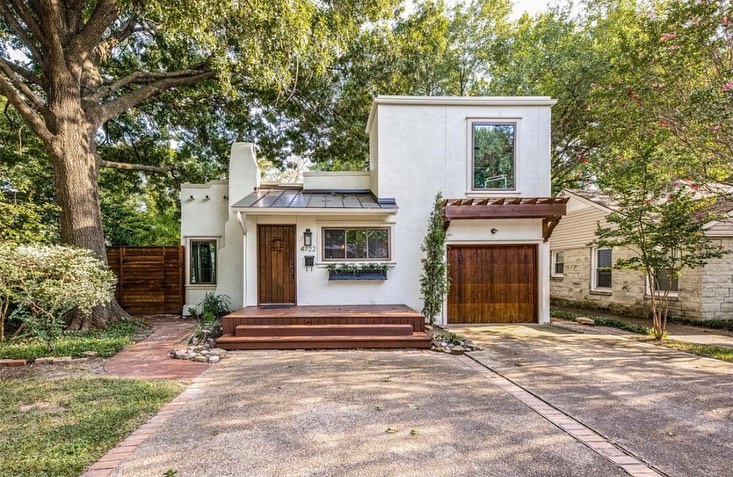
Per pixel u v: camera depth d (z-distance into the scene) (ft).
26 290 22.18
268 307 30.27
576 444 11.23
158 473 9.58
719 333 28.91
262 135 49.57
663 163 28.68
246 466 9.93
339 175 36.91
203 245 38.09
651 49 29.63
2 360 19.92
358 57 41.04
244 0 23.24
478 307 32.55
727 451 10.86
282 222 31.58
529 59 48.29
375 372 18.67
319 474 9.58
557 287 48.91
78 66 29.12
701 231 26.81
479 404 14.40
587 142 47.78
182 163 50.16
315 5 30.66
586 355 21.93
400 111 32.37
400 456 10.47
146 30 36.52
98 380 17.03
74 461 9.98
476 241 32.17
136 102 35.37
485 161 32.81
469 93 59.36
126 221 57.00
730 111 23.43
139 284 37.01
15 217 28.50
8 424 12.32
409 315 25.59
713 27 26.30
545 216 30.86
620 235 28.09
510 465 10.03
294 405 14.21
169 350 22.90
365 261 32.07
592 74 43.21
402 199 32.22
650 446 11.14
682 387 16.37
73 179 28.66
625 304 38.73
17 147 39.91
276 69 28.12
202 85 42.73
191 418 13.00
